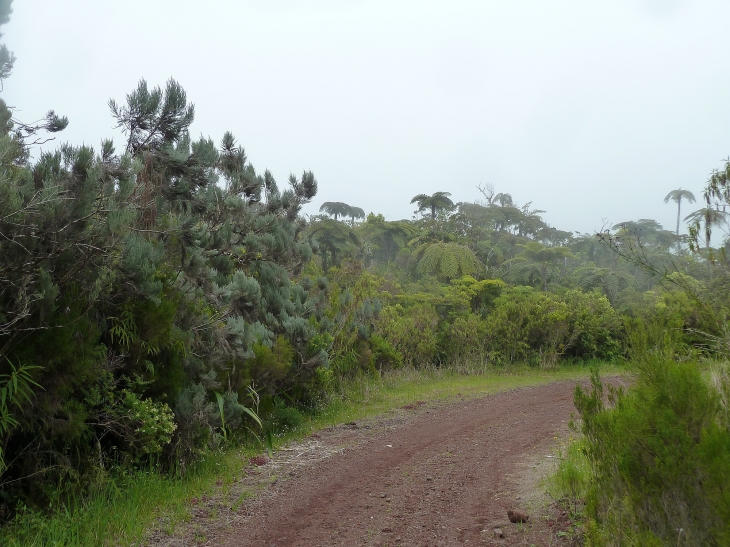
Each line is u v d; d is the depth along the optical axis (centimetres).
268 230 1119
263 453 853
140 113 784
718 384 520
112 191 627
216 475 725
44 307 518
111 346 671
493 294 2405
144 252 659
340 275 2070
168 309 689
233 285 956
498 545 491
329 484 695
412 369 1694
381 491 660
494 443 876
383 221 3359
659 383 399
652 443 372
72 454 614
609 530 411
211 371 827
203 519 576
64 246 544
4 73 764
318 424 1066
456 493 640
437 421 1076
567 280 2972
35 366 504
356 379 1432
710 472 336
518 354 1931
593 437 499
